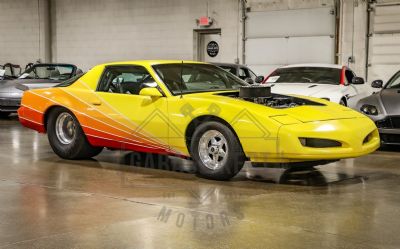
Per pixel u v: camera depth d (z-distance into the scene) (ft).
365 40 49.19
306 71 35.01
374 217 14.80
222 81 22.77
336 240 12.80
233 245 12.46
